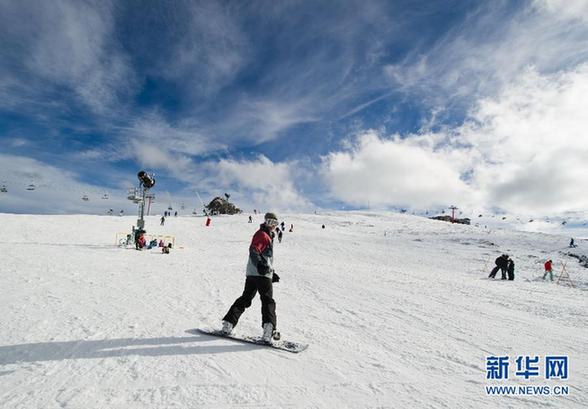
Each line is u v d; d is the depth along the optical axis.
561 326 6.65
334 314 6.18
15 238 22.47
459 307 7.91
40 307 5.11
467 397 3.18
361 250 30.14
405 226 63.03
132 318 4.86
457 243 38.75
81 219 37.16
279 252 25.58
